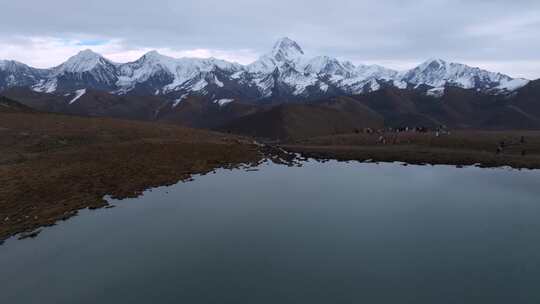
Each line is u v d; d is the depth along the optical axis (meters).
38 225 47.66
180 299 30.55
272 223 48.25
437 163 97.25
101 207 55.78
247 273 34.81
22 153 94.44
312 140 160.62
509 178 75.62
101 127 136.62
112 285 32.91
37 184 65.94
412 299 30.11
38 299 30.92
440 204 56.41
